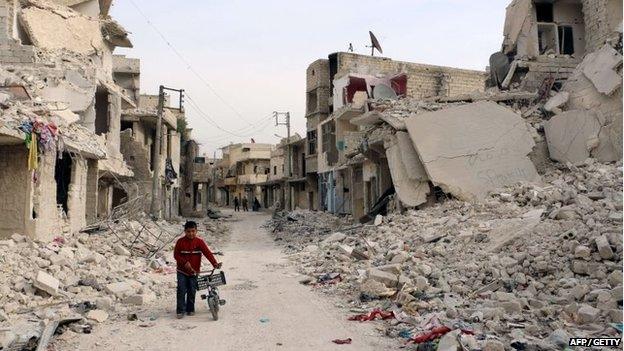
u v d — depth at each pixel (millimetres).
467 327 7246
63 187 17625
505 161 18875
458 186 18328
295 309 9414
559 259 9641
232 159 76125
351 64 38719
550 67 24203
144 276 13016
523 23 25344
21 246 12078
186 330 7961
